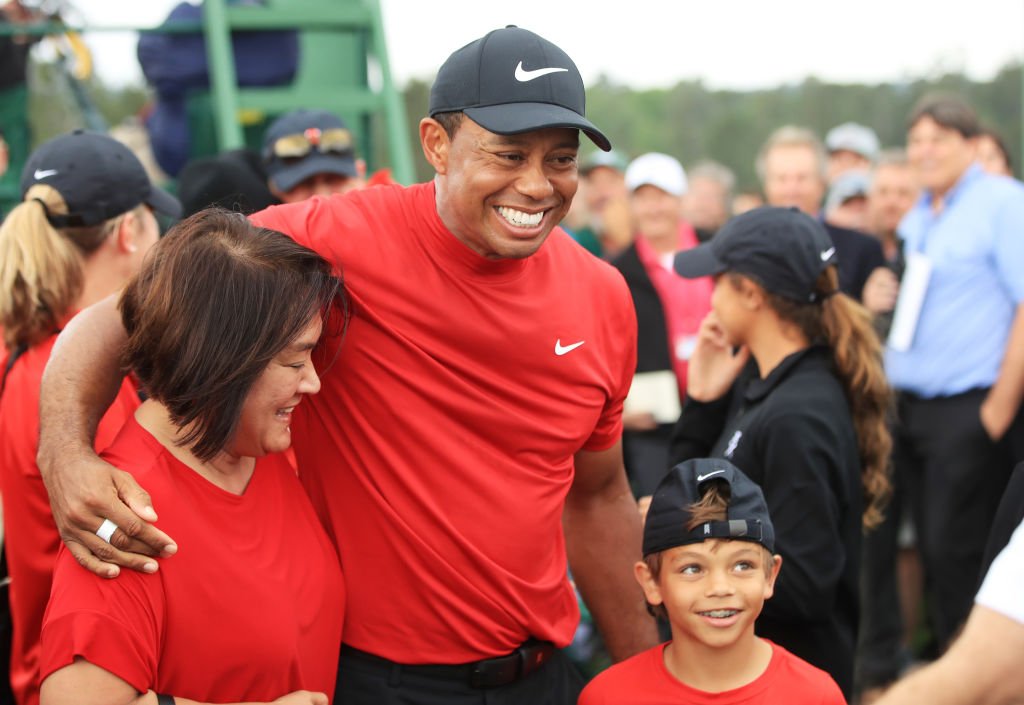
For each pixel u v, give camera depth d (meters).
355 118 5.00
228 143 4.25
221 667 1.77
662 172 4.52
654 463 4.18
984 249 4.25
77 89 4.70
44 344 2.35
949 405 4.31
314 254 1.85
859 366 2.59
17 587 2.31
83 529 1.68
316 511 2.09
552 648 2.21
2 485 2.30
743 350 2.99
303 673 1.90
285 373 1.78
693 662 2.11
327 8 4.59
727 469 2.13
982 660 1.50
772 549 2.13
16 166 4.47
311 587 1.93
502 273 2.03
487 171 1.87
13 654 2.39
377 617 2.05
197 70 4.60
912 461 4.46
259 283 1.73
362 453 2.03
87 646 1.63
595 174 6.13
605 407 2.29
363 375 2.02
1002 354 4.26
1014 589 1.50
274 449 1.83
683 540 2.07
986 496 4.30
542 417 2.10
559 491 2.17
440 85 1.93
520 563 2.09
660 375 4.27
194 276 1.72
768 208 2.68
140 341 1.74
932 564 4.40
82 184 2.42
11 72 4.40
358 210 2.04
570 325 2.11
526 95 1.85
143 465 1.77
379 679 2.05
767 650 2.15
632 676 2.17
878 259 4.66
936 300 4.34
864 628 4.34
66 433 1.82
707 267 2.74
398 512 2.02
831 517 2.43
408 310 2.01
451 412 2.03
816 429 2.45
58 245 2.37
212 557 1.76
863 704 4.13
